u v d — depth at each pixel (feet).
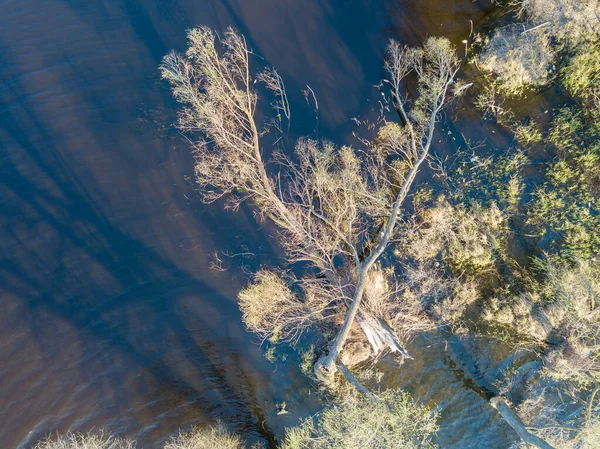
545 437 42.47
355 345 44.96
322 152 45.98
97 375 44.34
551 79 45.55
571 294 41.65
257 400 45.78
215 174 46.21
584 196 43.65
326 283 45.16
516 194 45.19
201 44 43.29
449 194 46.16
